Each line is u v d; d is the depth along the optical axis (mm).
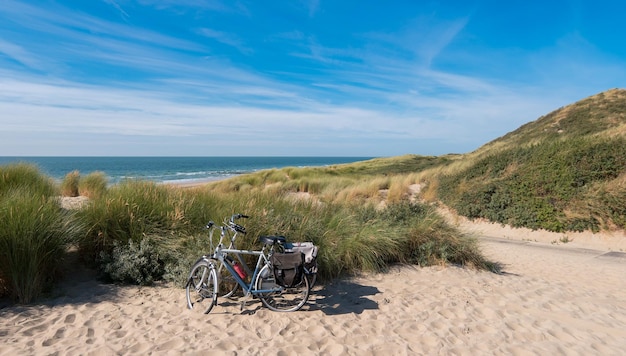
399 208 8789
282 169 29750
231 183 21766
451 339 4023
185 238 5953
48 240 4781
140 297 4824
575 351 3873
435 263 7215
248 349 3531
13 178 8148
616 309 5344
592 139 14320
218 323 4090
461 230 8227
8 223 4516
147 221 6035
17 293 4387
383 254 6789
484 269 7445
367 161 50750
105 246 5652
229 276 4695
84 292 4867
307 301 4949
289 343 3695
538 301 5484
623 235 11047
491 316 4766
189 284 4641
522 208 13211
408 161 48719
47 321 3957
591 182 12305
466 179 16828
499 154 17172
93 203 6152
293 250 4465
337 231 6676
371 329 4141
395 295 5359
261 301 4770
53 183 9406
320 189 20438
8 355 3225
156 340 3625
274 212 6770
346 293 5344
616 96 37906
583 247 11109
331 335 3936
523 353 3789
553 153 14180
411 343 3883
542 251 10281
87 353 3332
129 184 7348
